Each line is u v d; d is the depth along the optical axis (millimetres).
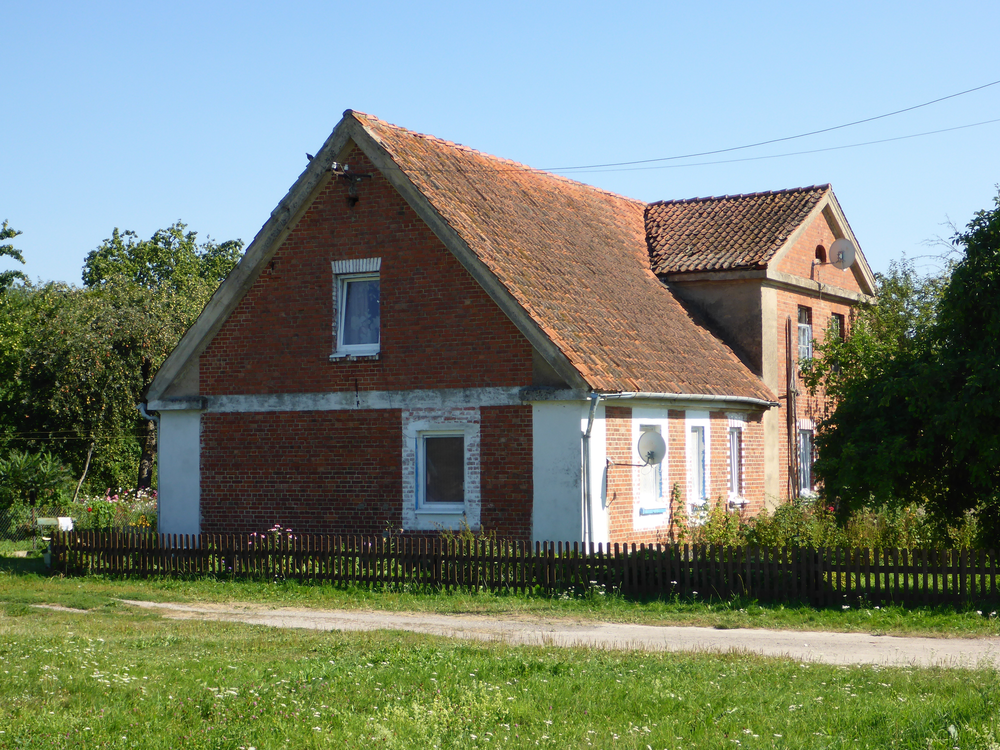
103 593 17922
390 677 10172
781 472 26172
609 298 22422
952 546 16266
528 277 20156
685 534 20984
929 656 11844
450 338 19531
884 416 15766
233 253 65125
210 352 21719
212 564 19203
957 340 15344
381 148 20266
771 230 27188
